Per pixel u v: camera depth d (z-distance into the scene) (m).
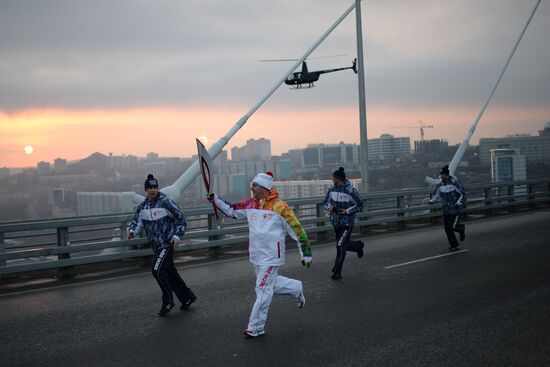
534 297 8.29
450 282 9.47
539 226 17.19
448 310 7.70
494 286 9.09
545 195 24.83
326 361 5.80
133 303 8.52
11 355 6.21
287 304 8.18
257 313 6.65
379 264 11.35
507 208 23.66
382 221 17.22
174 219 7.83
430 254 12.45
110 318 7.67
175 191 13.63
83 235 17.84
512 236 15.01
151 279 10.41
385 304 8.09
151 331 7.00
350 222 10.15
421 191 18.70
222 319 7.50
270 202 6.82
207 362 5.85
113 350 6.30
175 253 13.32
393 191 17.78
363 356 5.93
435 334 6.64
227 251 13.78
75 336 6.86
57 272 10.73
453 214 13.02
